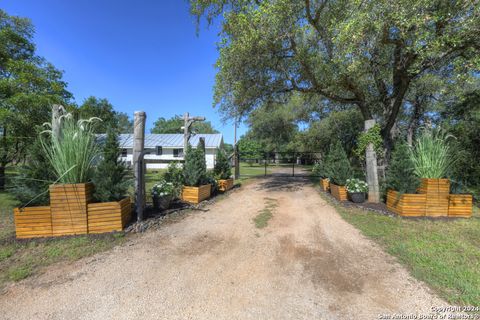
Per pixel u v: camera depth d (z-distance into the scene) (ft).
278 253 11.12
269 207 20.85
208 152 80.79
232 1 24.86
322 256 10.78
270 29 22.53
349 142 60.13
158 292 7.92
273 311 7.00
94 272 9.15
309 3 23.81
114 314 6.82
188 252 11.17
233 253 11.11
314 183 37.37
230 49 24.56
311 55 26.23
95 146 13.98
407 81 23.27
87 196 12.71
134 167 15.10
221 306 7.22
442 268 9.34
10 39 30.25
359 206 19.89
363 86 29.58
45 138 13.94
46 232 12.12
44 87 28.78
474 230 13.94
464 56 19.52
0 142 25.39
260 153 95.50
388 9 16.51
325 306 7.23
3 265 9.48
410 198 16.92
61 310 6.96
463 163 24.45
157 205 17.84
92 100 58.59
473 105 26.63
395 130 33.55
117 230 13.15
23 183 12.33
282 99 35.40
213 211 19.21
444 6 16.69
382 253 11.03
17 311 6.89
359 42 18.40
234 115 33.65
